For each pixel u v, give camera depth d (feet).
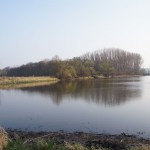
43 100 150.51
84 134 70.13
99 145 52.21
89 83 296.71
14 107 126.21
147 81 333.21
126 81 334.24
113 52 515.09
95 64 461.78
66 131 76.02
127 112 107.65
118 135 69.82
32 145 42.70
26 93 192.13
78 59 455.63
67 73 376.68
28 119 96.27
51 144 42.45
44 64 411.13
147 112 107.14
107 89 212.43
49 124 87.15
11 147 40.68
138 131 76.79
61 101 144.36
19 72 452.76
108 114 103.86
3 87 251.60
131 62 540.93
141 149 42.32
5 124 88.38
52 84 287.89
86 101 142.20
